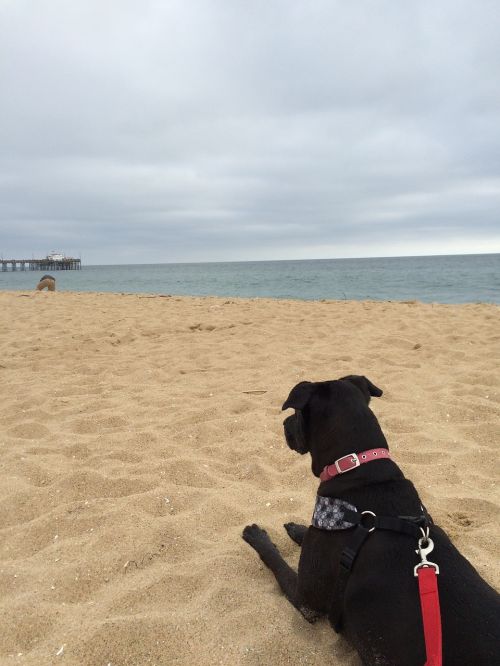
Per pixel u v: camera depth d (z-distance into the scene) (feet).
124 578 3.38
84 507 4.17
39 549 3.74
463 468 4.91
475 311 14.43
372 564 2.45
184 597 3.20
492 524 3.98
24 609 3.04
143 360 9.09
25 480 4.67
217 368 8.49
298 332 11.32
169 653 2.75
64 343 10.63
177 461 4.95
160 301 19.15
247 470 4.91
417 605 2.24
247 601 3.13
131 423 6.08
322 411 3.02
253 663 2.69
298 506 4.25
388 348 9.58
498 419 6.00
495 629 2.11
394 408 6.40
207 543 3.77
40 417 6.27
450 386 7.16
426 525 2.54
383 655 2.29
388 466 2.82
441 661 2.06
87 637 2.81
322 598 2.79
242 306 16.75
